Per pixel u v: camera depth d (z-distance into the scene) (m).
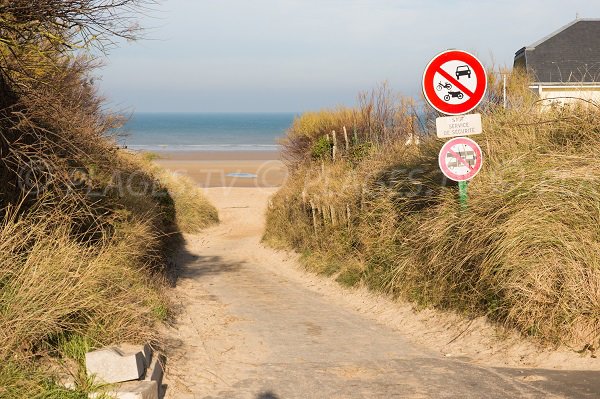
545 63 24.30
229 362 6.75
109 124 12.80
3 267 5.83
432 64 8.22
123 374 5.21
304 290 11.72
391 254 10.03
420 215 9.59
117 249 8.63
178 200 24.02
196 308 9.54
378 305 9.53
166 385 5.84
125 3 7.36
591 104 8.92
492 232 7.33
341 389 5.72
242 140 101.94
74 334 5.72
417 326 8.16
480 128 8.24
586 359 6.03
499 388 5.50
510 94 12.88
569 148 8.21
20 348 5.15
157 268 12.02
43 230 6.68
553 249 6.68
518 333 6.78
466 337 7.28
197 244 21.12
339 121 21.12
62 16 7.20
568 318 6.29
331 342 7.58
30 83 8.01
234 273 14.38
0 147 7.03
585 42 24.92
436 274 8.39
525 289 6.57
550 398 5.16
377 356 6.88
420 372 6.15
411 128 14.40
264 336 7.92
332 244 13.10
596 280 6.32
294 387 5.83
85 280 6.17
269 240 18.80
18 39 7.55
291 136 23.45
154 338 6.48
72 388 5.04
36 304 5.52
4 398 4.65
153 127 156.00
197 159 54.28
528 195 7.39
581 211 6.86
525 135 9.03
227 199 31.14
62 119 8.32
